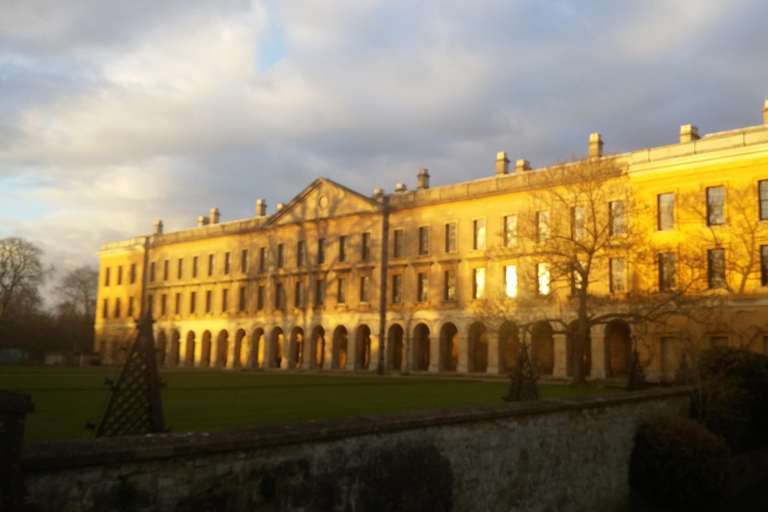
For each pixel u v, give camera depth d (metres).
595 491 17.91
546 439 16.12
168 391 26.33
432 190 60.25
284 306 70.38
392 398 23.23
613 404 19.22
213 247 80.00
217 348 77.31
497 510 14.14
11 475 6.87
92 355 82.44
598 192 44.19
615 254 44.31
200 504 8.82
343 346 67.75
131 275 90.19
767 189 42.78
